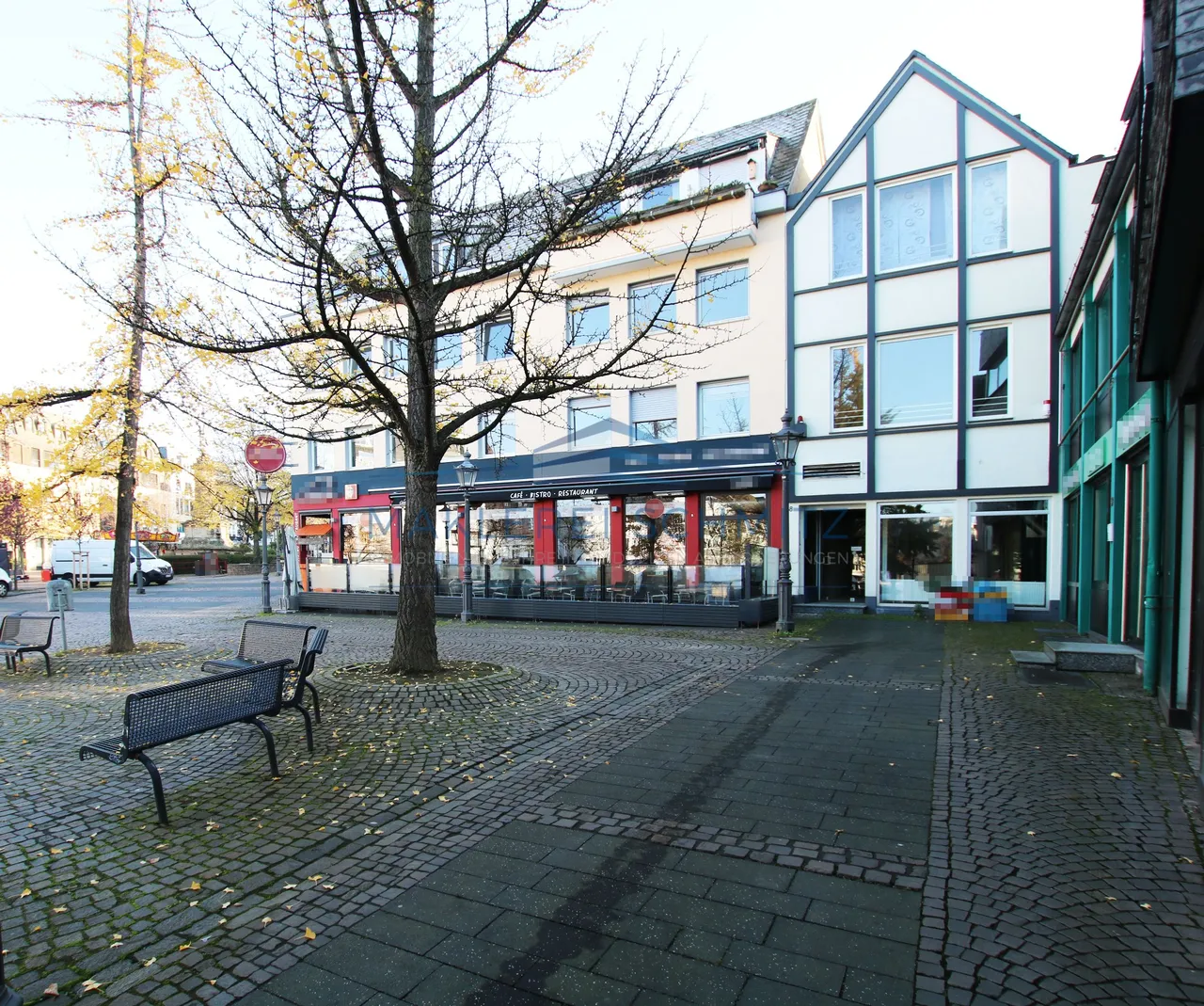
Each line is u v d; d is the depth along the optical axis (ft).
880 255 51.34
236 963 9.27
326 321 19.99
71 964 9.34
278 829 13.56
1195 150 10.99
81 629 50.90
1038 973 8.64
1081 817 13.34
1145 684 23.47
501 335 59.93
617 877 11.28
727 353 56.34
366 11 16.69
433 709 21.97
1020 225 46.70
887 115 50.67
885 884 10.90
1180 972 8.65
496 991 8.51
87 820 14.28
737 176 57.06
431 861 12.02
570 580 51.13
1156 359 19.08
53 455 33.35
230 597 84.58
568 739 19.12
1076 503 42.32
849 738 18.85
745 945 9.32
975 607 46.21
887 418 51.21
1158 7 12.71
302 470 83.92
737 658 32.27
